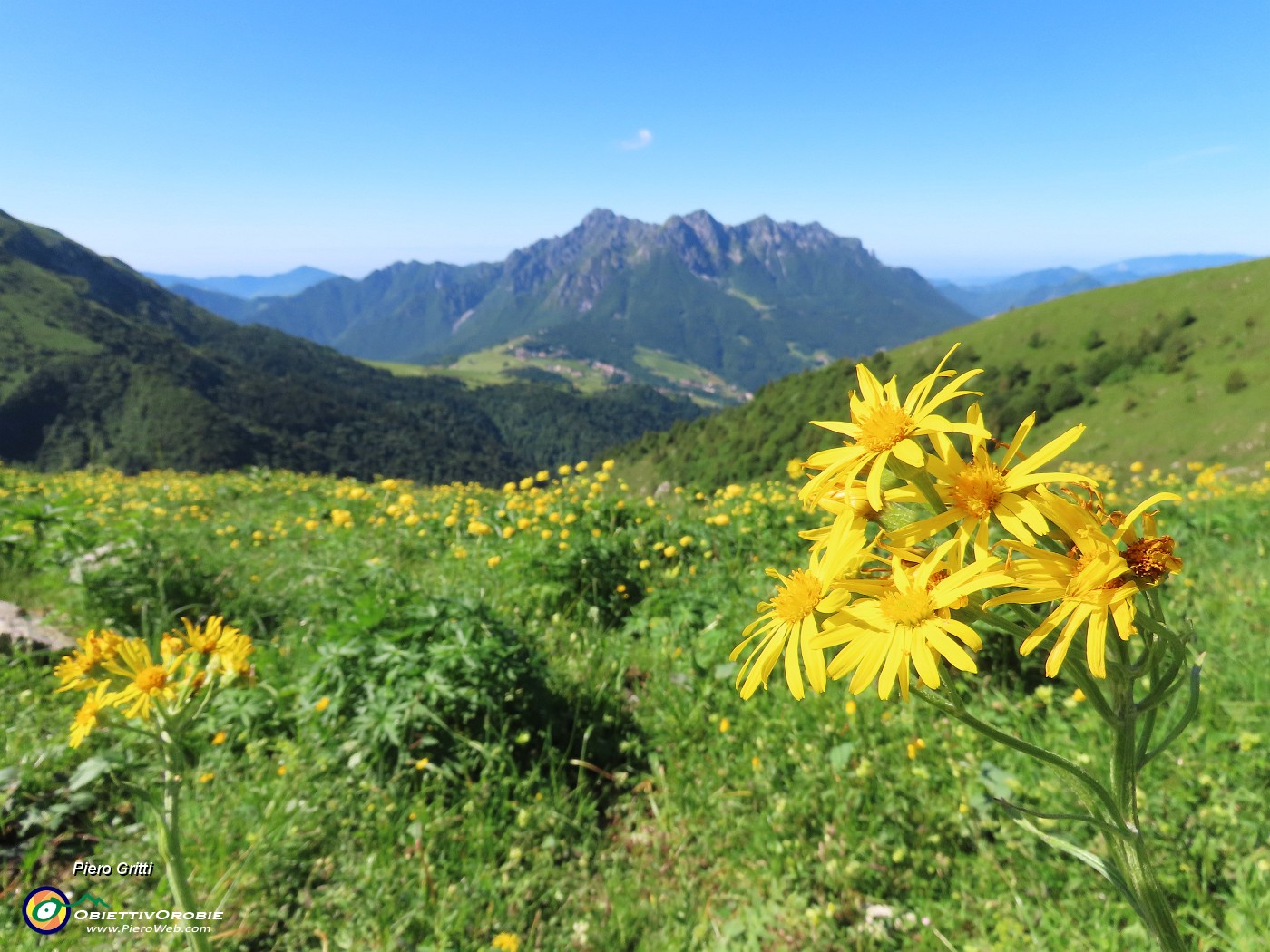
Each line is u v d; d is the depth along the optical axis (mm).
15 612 5527
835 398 131375
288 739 4098
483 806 3580
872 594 1097
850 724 3824
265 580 6836
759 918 2928
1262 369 104688
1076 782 1115
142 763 3600
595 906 3107
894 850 3057
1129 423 111062
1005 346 146250
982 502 1012
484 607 4805
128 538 6309
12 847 3287
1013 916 2629
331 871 3172
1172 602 4703
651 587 6457
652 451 167000
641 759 4199
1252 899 2355
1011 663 4266
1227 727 3256
